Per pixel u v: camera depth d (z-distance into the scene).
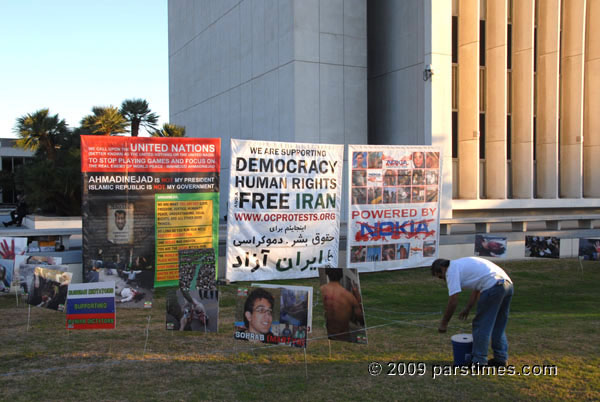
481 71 21.84
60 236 13.95
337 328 6.64
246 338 6.36
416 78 21.52
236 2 26.62
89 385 5.64
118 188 10.77
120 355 6.77
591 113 24.05
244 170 11.75
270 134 23.70
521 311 9.48
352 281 6.55
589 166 24.20
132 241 10.90
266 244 12.06
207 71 30.47
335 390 5.49
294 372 6.09
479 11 21.44
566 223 22.95
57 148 28.72
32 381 5.77
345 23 22.58
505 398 5.27
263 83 24.12
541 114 23.05
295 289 6.22
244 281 12.17
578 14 23.03
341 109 22.52
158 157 11.06
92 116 27.56
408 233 13.70
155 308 9.79
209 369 6.21
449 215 20.23
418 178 13.72
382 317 9.07
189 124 33.56
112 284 7.16
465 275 5.94
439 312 9.51
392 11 22.81
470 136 21.14
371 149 13.08
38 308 9.65
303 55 21.73
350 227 12.98
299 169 12.32
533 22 21.66
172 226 11.23
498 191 21.64
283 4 22.28
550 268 14.80
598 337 7.50
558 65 22.34
